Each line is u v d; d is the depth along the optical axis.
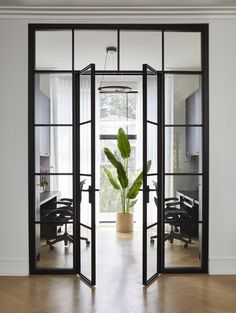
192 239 4.12
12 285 3.61
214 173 3.96
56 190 3.97
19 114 3.92
